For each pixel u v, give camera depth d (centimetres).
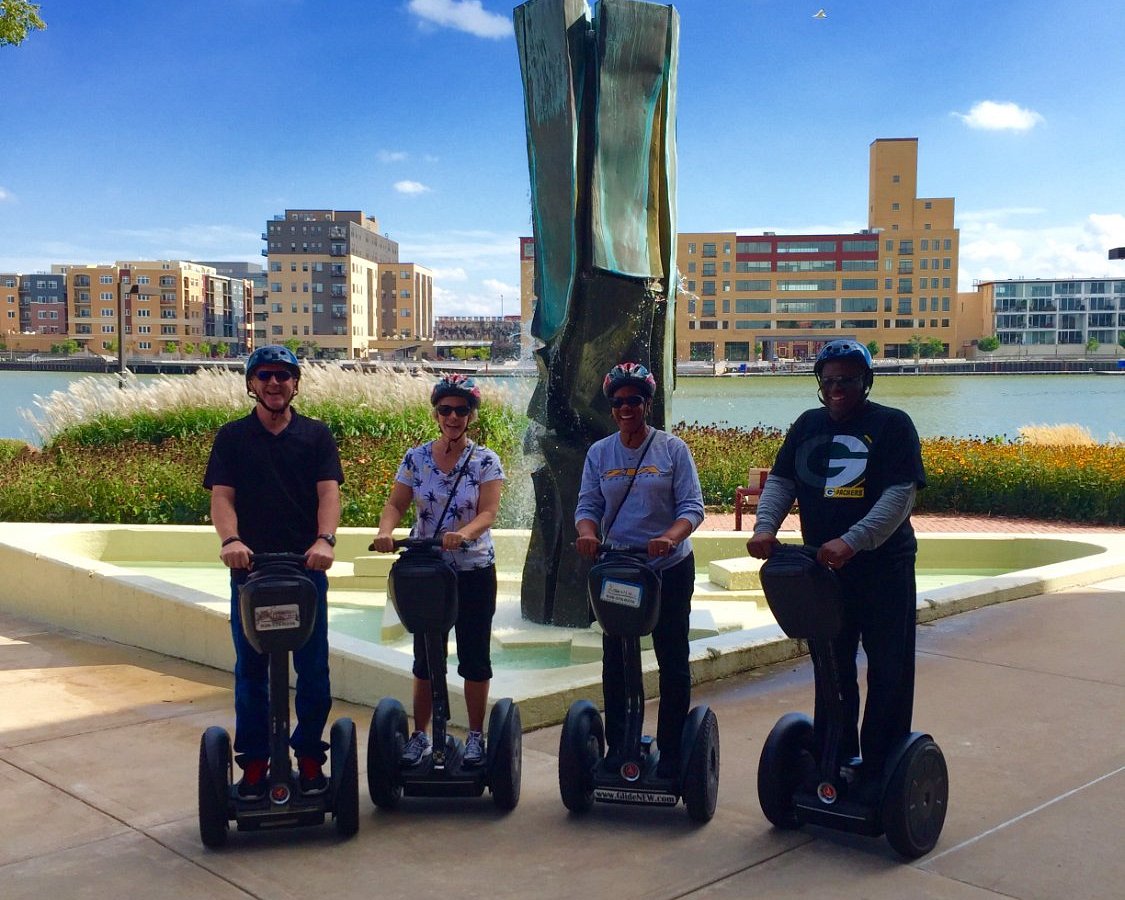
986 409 4719
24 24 1680
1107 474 1351
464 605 449
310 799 399
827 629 372
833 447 391
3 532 996
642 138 754
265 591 369
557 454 753
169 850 399
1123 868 379
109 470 1290
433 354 16175
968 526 1305
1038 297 14838
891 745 390
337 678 613
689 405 4784
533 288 781
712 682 635
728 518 1343
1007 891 362
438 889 365
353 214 17375
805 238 13900
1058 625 759
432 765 430
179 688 641
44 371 11550
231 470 407
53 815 435
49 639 781
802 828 416
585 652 708
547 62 738
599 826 420
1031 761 491
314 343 15575
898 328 14000
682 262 13962
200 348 15688
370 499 1207
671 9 755
